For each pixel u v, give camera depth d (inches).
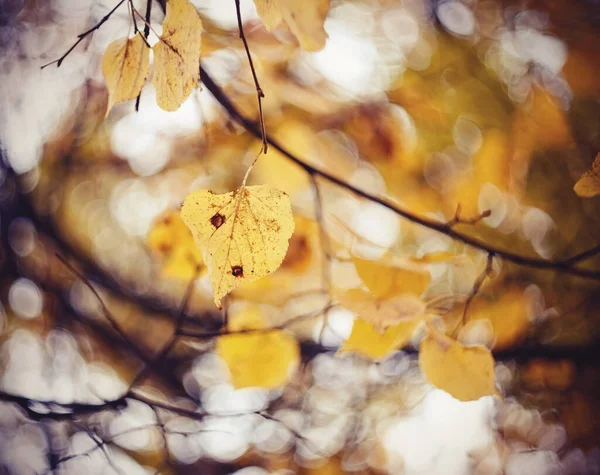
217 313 86.4
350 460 92.9
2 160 83.3
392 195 65.9
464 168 67.1
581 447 81.0
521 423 86.8
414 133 67.7
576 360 75.6
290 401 89.6
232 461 80.4
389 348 31.5
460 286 66.8
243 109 60.1
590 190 30.1
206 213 27.8
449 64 68.3
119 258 95.2
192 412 47.4
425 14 69.4
